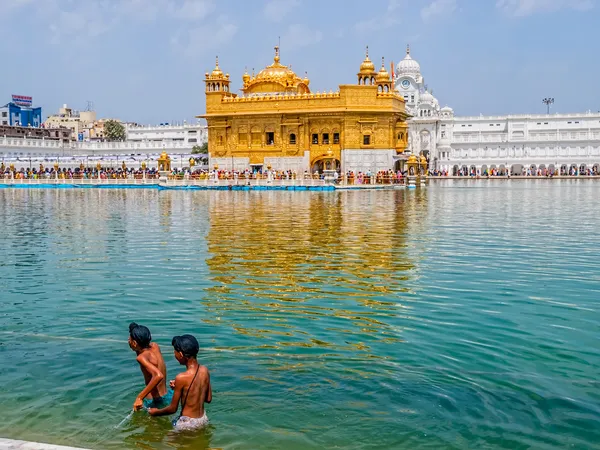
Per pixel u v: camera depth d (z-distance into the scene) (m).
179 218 27.69
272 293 12.28
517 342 9.15
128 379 7.80
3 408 7.01
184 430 6.40
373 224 24.59
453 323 10.15
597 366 8.17
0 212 31.77
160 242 19.56
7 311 11.13
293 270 14.65
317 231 22.19
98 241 19.95
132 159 83.62
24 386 7.60
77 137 138.38
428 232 21.88
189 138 131.25
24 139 100.56
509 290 12.50
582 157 117.38
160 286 13.05
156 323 10.26
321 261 15.82
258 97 70.56
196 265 15.42
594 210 31.80
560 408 6.91
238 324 10.14
